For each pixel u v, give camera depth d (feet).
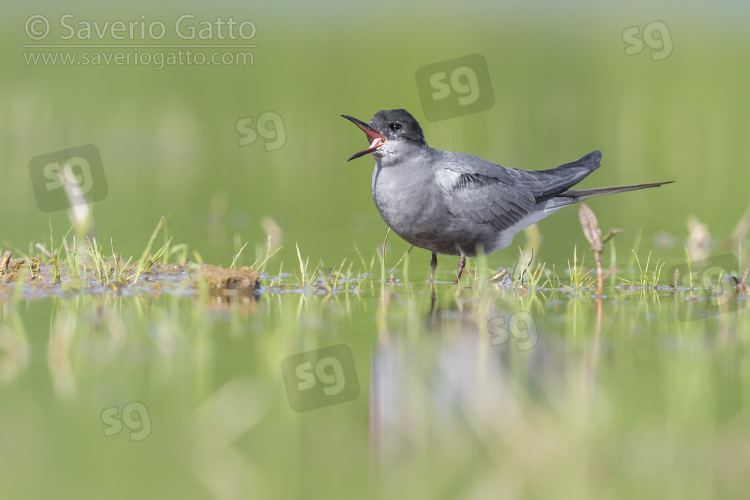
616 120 91.97
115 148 78.84
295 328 33.06
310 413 25.21
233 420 24.72
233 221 56.65
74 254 41.16
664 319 34.71
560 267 45.91
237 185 68.49
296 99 94.79
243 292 39.22
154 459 22.45
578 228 57.47
